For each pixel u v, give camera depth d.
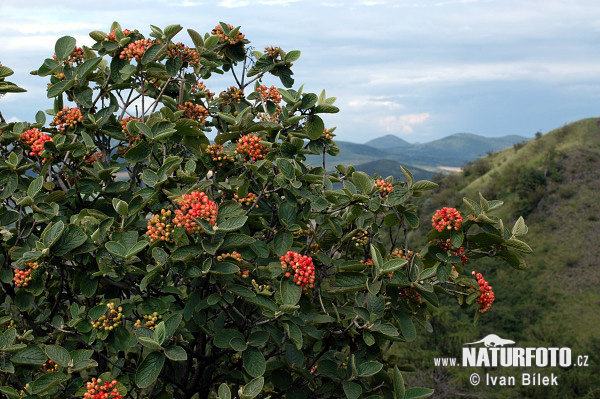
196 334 5.27
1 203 4.83
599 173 70.62
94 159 5.85
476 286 4.66
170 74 5.64
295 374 5.16
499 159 90.56
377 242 5.85
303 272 3.97
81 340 4.53
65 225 4.25
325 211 4.91
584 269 55.41
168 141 5.40
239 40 6.74
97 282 4.46
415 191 4.65
